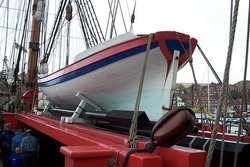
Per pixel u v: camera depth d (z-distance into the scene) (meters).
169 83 3.68
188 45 3.74
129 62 3.98
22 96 10.12
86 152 2.20
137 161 2.18
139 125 3.42
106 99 4.67
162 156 2.33
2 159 8.47
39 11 10.21
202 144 3.11
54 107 7.23
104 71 4.34
